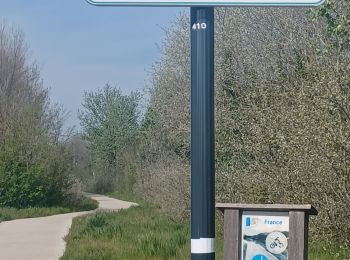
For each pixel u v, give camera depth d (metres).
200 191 3.37
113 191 46.41
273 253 4.66
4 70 42.22
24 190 28.42
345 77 9.60
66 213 27.78
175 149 20.36
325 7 9.33
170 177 17.58
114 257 11.67
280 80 14.40
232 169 13.50
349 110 9.44
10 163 28.47
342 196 9.56
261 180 11.97
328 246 9.88
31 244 15.16
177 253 11.61
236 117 15.13
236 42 17.25
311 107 10.11
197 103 3.39
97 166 50.53
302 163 10.06
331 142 9.47
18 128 28.94
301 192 10.35
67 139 30.92
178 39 20.12
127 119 50.44
